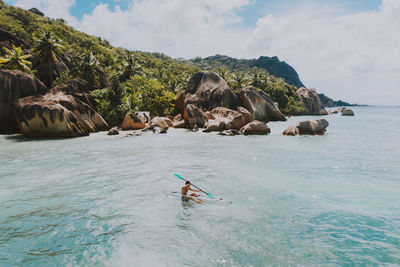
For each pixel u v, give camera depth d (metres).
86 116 27.12
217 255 4.76
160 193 8.27
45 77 43.81
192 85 38.59
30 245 5.18
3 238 5.46
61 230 5.82
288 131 23.53
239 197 7.84
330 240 5.24
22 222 6.23
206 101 36.50
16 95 26.20
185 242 5.25
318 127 23.69
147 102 40.31
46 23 88.88
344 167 11.47
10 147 17.58
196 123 29.91
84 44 91.06
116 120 32.50
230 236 5.47
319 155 14.20
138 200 7.66
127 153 15.28
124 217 6.48
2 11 78.94
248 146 17.50
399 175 10.12
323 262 4.48
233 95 37.91
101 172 10.90
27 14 87.00
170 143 19.23
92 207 7.15
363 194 8.00
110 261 4.61
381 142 18.92
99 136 23.91
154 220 6.30
